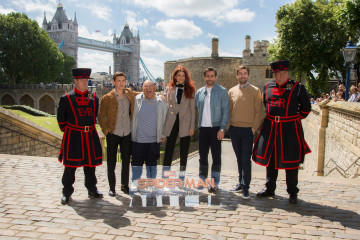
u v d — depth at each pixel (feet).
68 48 407.44
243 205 15.10
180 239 11.53
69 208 14.61
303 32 81.71
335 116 31.45
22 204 14.90
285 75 15.42
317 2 92.68
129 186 17.63
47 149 37.19
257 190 17.57
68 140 15.46
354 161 23.30
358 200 15.79
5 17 177.37
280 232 12.15
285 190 17.53
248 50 123.75
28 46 180.04
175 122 17.43
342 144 27.48
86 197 16.24
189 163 55.11
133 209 14.57
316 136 41.34
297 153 15.02
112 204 15.23
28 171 21.04
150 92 16.88
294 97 15.17
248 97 16.52
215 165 17.21
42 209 14.37
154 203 15.26
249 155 16.35
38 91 181.27
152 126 17.10
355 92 35.35
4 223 12.70
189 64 142.51
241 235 11.89
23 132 33.47
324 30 82.12
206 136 17.28
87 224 12.79
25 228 12.27
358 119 23.58
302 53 82.58
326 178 19.89
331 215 13.84
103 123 16.65
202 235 11.87
